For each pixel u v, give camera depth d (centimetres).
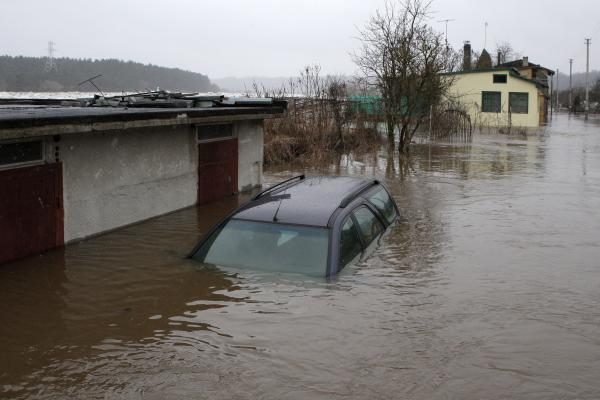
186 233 895
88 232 866
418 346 478
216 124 1202
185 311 548
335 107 2233
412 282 630
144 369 443
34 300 597
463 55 4919
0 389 415
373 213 792
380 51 2420
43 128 727
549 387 416
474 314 548
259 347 475
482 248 781
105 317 546
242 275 622
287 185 806
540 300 588
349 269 644
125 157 936
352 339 488
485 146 2422
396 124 2336
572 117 6291
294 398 401
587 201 1129
